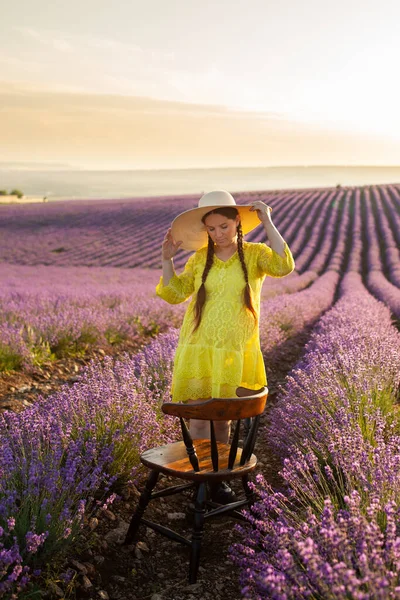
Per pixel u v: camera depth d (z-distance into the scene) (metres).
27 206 62.25
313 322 11.81
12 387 5.52
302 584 1.84
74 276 25.23
